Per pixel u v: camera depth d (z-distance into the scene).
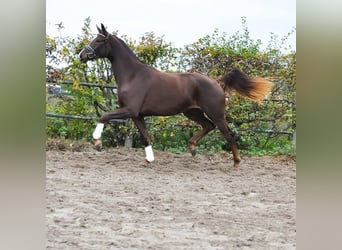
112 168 12.39
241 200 9.81
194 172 12.60
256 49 15.55
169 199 9.59
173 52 15.21
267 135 15.81
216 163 13.88
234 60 15.41
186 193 10.23
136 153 14.44
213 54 15.31
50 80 14.64
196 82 13.39
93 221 7.77
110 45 13.24
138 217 8.19
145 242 6.91
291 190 10.91
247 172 12.91
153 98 13.26
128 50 13.37
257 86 13.61
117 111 13.15
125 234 7.23
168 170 12.62
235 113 15.55
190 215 8.48
